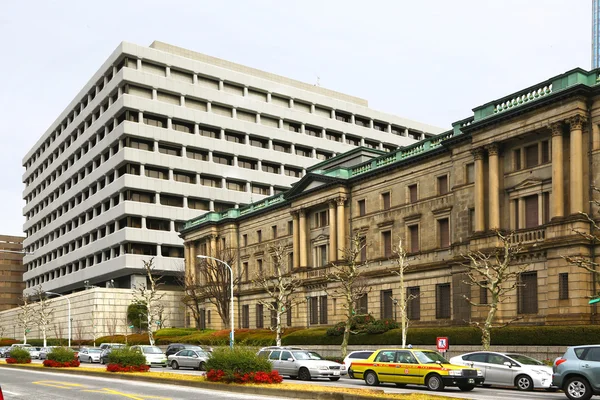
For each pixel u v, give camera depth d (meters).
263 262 74.81
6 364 55.12
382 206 58.00
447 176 51.59
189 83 107.75
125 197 102.00
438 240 51.75
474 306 45.56
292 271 66.75
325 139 122.19
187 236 88.94
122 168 104.06
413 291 53.84
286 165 117.31
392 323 51.94
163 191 102.62
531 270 42.25
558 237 40.09
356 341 52.44
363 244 59.53
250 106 114.19
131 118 103.06
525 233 42.91
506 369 29.02
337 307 60.47
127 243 101.12
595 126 39.81
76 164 119.50
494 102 46.09
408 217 54.75
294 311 66.56
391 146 133.12
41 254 138.50
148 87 104.12
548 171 42.47
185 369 45.00
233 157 111.56
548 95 41.38
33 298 140.38
